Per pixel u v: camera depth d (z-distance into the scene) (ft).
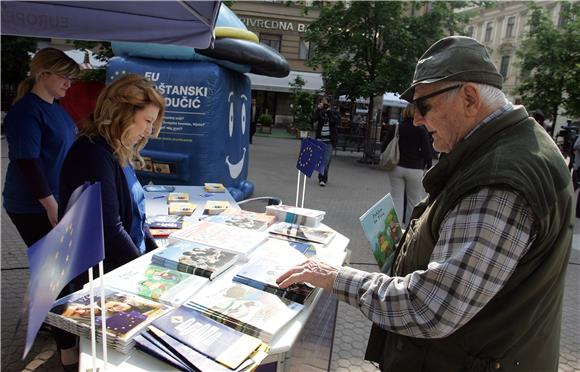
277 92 79.61
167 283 4.46
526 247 3.32
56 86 7.49
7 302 9.77
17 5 8.21
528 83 43.70
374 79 38.91
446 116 3.89
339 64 41.27
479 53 3.78
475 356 3.73
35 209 7.65
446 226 3.49
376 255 5.49
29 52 43.45
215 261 4.99
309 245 5.98
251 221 6.83
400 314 3.53
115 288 4.33
